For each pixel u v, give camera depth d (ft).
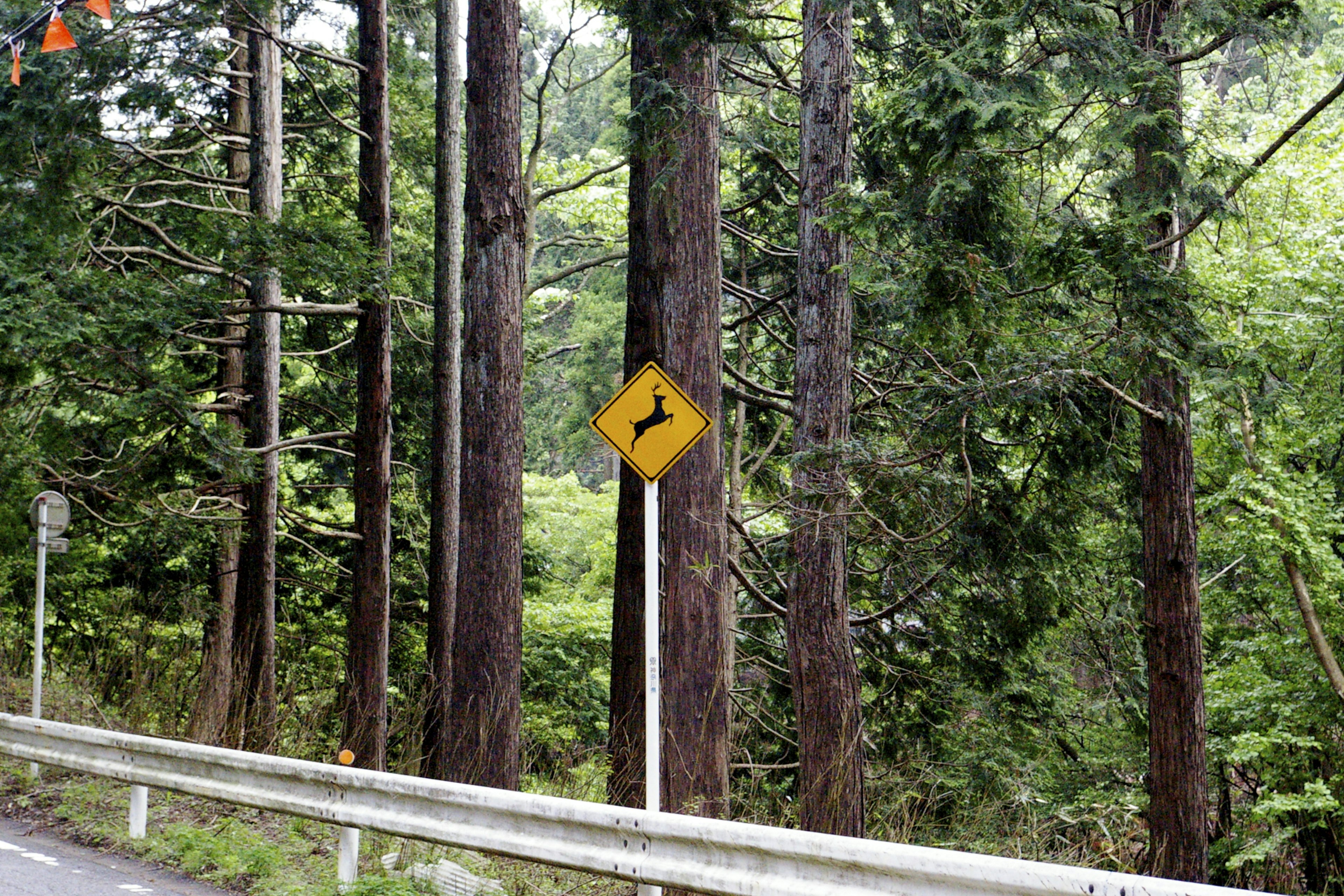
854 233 32.63
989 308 31.01
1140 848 48.08
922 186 32.78
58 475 48.83
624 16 37.29
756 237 61.67
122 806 28.99
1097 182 37.11
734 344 66.18
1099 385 33.68
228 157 67.56
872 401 48.47
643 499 46.19
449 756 43.34
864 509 34.12
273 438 60.08
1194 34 38.27
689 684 40.22
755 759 62.90
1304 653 59.57
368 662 55.42
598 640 84.43
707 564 39.60
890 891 15.48
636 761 40.32
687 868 17.69
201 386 66.39
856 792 33.55
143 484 52.01
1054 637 61.00
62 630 65.26
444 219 61.52
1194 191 33.24
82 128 45.96
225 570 66.28
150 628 46.03
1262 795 58.34
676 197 41.86
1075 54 31.76
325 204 74.74
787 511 53.93
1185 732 41.16
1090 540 57.57
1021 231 35.24
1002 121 30.48
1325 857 60.59
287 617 73.36
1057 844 31.40
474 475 44.37
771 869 16.83
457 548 61.57
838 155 37.06
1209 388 34.68
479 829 20.48
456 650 44.11
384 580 56.24
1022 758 58.59
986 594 53.01
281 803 23.32
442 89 61.41
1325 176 59.72
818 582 36.32
